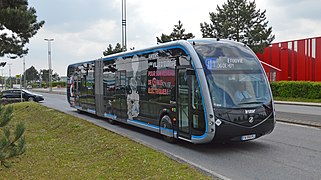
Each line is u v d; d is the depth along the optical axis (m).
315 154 8.76
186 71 9.63
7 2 16.52
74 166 8.76
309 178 6.71
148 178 6.77
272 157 8.55
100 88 17.25
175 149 9.83
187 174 6.60
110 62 15.79
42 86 115.25
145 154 8.40
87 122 15.09
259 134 9.24
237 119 8.84
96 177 7.51
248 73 9.48
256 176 6.92
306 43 37.25
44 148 11.24
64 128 14.80
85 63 19.98
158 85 11.28
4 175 8.05
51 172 8.30
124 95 14.10
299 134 11.73
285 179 6.67
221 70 9.23
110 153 9.29
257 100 9.29
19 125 6.51
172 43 10.45
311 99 30.97
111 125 15.54
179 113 10.04
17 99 35.41
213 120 8.72
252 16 44.91
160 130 11.21
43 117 19.47
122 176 7.30
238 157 8.66
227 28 43.72
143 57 12.36
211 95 8.85
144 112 12.30
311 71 36.62
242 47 9.98
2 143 6.11
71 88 23.53
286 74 40.09
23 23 16.38
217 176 6.68
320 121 14.09
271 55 42.53
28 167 8.81
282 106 25.78
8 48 22.12
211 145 10.27
